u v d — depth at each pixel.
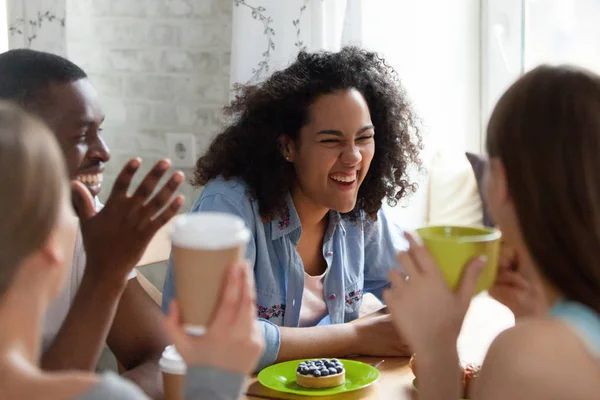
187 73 2.80
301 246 1.97
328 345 1.66
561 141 0.88
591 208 0.88
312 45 2.55
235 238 0.90
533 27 3.01
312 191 1.89
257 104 1.89
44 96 1.51
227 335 0.86
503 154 0.92
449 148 3.07
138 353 1.70
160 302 2.06
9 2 2.59
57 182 0.78
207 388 0.84
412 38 2.88
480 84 3.12
